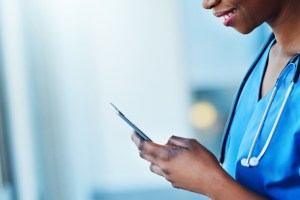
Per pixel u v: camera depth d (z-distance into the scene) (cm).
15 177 247
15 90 254
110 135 436
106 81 430
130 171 445
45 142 300
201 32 446
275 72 97
